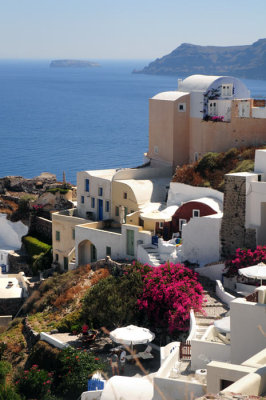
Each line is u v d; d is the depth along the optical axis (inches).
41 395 1435.8
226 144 2386.8
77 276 2064.5
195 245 1908.2
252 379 649.6
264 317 974.4
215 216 1888.5
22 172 5349.4
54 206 2854.3
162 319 1584.6
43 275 2428.6
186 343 1240.2
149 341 1429.6
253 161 2108.8
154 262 1925.4
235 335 999.0
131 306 1630.2
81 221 2349.9
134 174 2427.4
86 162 5900.6
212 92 2468.0
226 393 608.7
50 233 2748.5
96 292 1696.6
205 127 2452.0
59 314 1889.8
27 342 1801.2
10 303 2269.9
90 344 1596.9
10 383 1520.7
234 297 1593.3
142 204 2284.7
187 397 852.0
